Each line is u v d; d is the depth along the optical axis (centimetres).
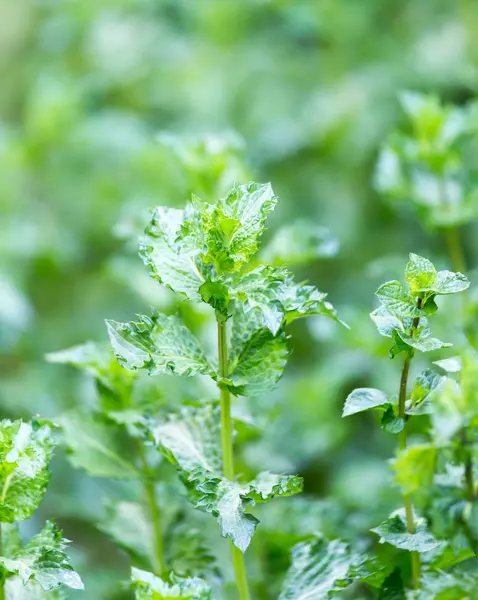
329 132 206
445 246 192
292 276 121
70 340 193
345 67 229
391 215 199
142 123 228
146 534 130
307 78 228
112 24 247
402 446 121
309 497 148
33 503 119
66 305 206
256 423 133
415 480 121
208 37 242
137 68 241
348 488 151
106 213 211
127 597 139
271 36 242
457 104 206
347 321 151
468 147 177
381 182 151
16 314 170
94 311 201
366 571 122
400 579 123
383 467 155
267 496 117
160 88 238
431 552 123
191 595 117
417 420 131
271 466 149
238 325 121
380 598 122
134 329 119
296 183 208
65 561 117
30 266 200
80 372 173
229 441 120
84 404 157
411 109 151
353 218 200
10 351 191
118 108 243
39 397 173
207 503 117
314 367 179
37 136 213
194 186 142
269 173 211
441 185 150
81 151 215
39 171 216
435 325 144
